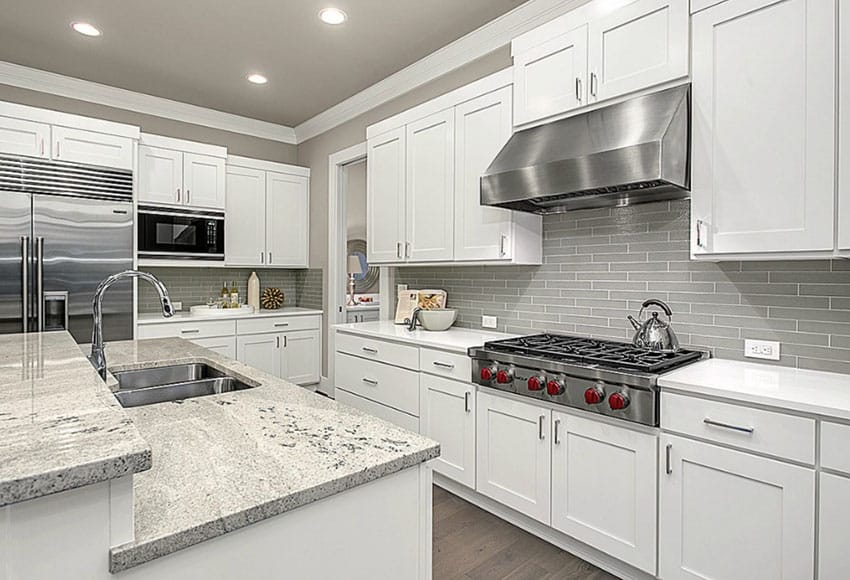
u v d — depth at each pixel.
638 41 2.11
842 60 1.60
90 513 0.68
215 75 3.88
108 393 1.06
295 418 1.33
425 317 3.26
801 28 1.68
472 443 2.57
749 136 1.80
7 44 3.33
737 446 1.64
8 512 0.61
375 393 3.24
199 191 4.26
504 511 2.52
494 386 2.40
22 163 3.30
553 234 2.91
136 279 3.77
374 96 4.16
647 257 2.49
